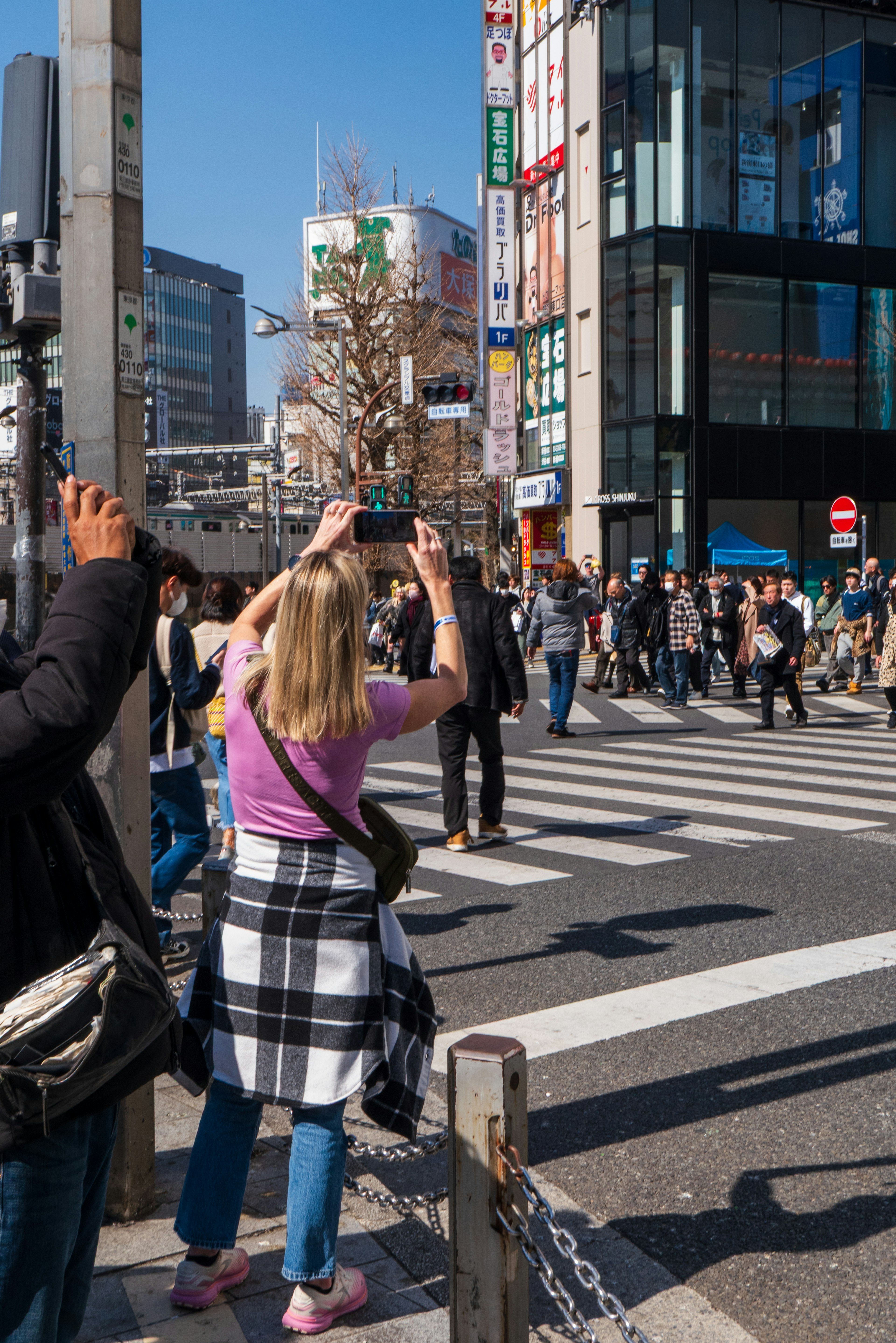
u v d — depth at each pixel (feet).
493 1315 6.52
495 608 25.40
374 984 7.99
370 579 105.29
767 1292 9.02
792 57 95.30
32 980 5.44
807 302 96.84
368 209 112.06
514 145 99.04
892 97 99.25
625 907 20.16
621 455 96.27
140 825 9.43
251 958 8.00
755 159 94.79
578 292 101.19
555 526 111.45
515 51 98.48
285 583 9.07
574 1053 13.80
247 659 8.55
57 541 35.94
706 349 93.50
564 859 24.04
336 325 98.22
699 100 92.48
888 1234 9.85
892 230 100.01
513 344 100.89
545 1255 9.53
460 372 125.18
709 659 58.39
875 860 23.17
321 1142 8.07
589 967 16.92
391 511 8.84
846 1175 10.86
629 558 95.86
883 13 97.55
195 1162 8.47
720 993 15.70
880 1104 12.35
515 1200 6.46
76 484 5.81
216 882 10.29
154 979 5.80
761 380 95.66
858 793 30.89
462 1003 15.60
